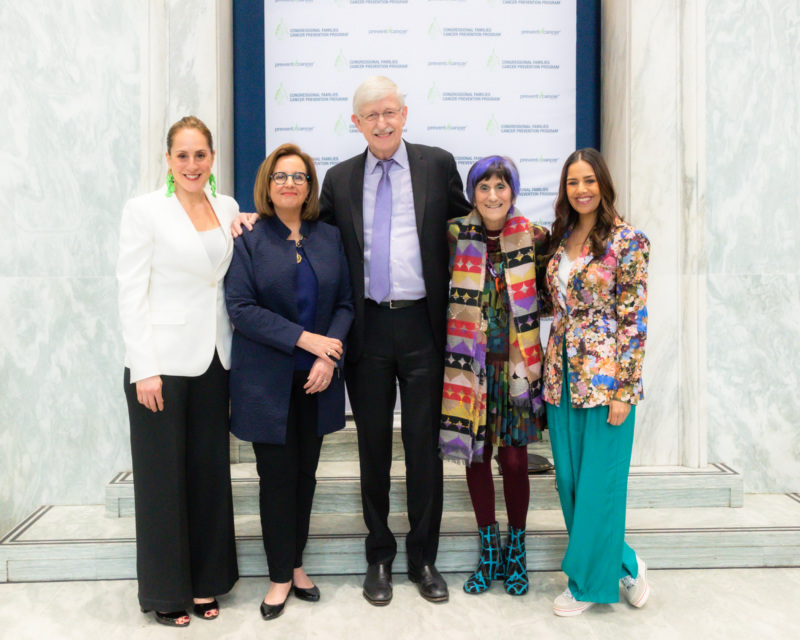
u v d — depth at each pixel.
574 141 3.14
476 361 2.03
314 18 3.04
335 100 3.08
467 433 2.02
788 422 2.87
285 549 2.01
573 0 3.09
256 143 3.07
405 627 1.93
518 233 2.03
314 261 1.98
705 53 2.75
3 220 2.67
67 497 2.76
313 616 2.01
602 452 1.97
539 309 2.22
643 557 2.36
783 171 2.81
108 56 2.70
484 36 3.08
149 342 1.88
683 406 2.75
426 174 2.08
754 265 2.84
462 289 2.04
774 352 2.86
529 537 2.32
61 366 2.73
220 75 2.78
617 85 2.86
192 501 2.00
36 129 2.68
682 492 2.64
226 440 2.03
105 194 2.72
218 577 2.02
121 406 2.76
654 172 2.74
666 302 2.75
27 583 2.29
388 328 2.05
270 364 1.93
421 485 2.10
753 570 2.34
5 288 2.69
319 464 2.82
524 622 1.97
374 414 2.08
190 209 1.98
